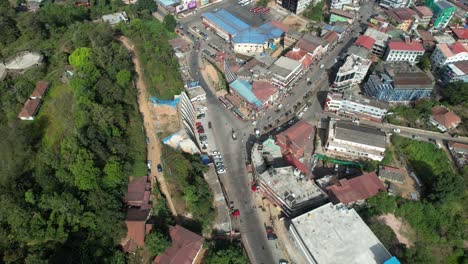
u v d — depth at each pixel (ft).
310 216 393.70
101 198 368.68
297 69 622.95
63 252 349.61
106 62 501.97
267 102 586.04
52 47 552.82
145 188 415.85
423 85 588.50
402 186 488.44
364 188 458.50
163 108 516.73
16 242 342.85
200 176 454.40
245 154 522.06
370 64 631.97
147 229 380.78
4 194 344.49
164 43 647.97
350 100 563.07
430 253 429.79
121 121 439.22
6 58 524.52
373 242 375.66
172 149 460.14
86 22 626.64
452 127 564.30
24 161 385.29
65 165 377.30
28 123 428.15
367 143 504.84
